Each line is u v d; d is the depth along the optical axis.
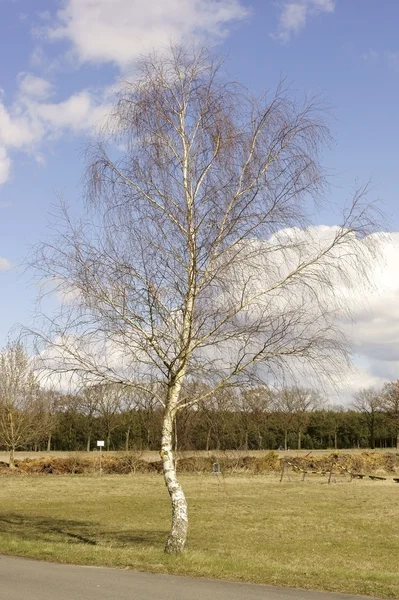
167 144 15.71
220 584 11.28
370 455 61.53
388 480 49.78
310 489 41.50
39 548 15.66
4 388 49.12
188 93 15.98
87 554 14.66
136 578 11.73
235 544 20.39
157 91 15.89
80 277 15.25
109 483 43.88
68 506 31.59
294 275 15.22
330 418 79.69
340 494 38.44
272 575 12.38
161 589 10.64
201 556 14.66
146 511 29.58
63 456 54.53
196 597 9.99
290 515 28.69
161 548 16.89
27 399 43.44
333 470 54.78
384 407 84.50
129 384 15.57
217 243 15.24
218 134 15.65
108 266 15.27
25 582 11.22
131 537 20.98
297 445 70.94
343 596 10.43
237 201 15.36
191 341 15.25
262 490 40.53
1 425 50.97
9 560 13.96
